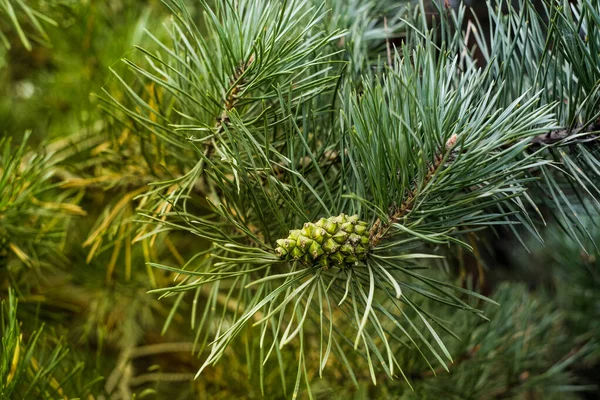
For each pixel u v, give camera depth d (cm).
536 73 48
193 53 51
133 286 79
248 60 48
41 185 62
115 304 81
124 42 69
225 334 43
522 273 91
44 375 55
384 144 45
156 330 90
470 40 60
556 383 72
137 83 67
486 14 60
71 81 73
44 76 81
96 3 71
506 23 53
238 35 49
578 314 85
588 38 48
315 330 67
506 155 47
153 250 76
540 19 50
